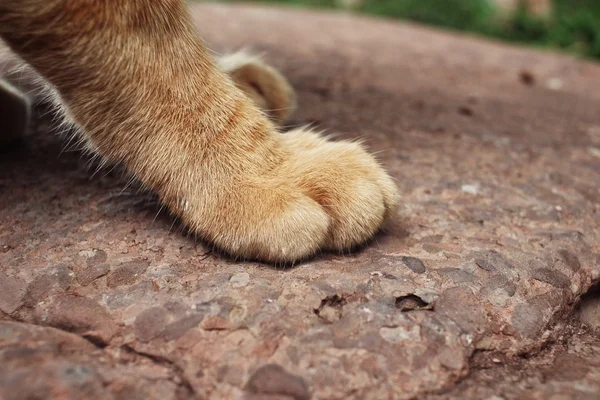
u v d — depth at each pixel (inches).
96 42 6.2
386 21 27.0
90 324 5.9
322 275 6.4
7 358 5.4
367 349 5.8
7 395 5.2
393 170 8.4
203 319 5.9
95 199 7.3
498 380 5.8
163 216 7.1
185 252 6.6
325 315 6.0
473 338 6.0
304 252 6.4
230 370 5.6
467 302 6.3
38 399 5.2
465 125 10.3
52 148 8.2
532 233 7.3
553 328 6.4
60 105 6.9
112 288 6.2
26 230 6.9
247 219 6.4
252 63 8.5
